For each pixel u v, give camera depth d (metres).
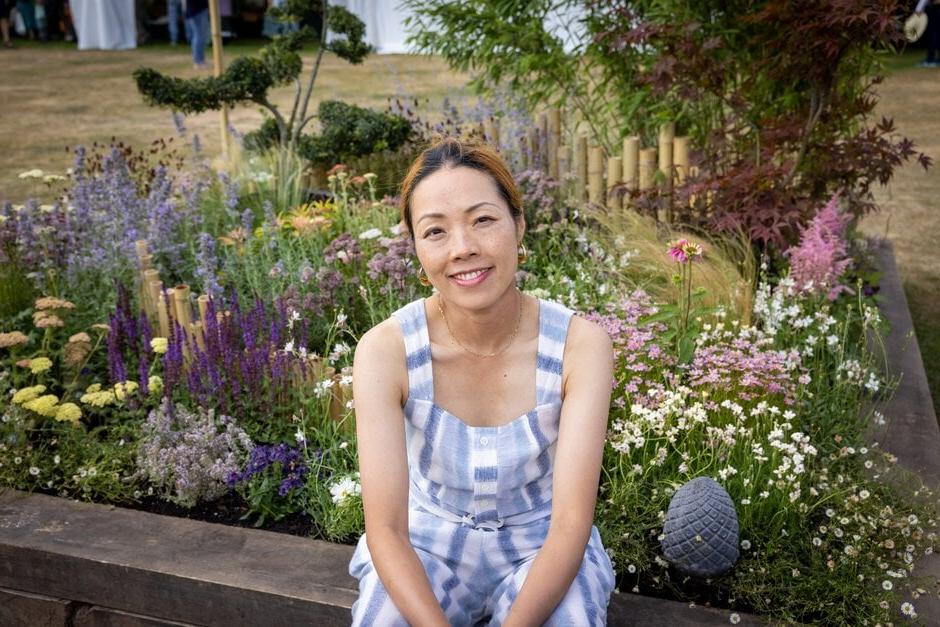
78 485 2.96
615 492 2.62
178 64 14.53
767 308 3.47
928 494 2.72
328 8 5.91
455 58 6.27
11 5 18.75
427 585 1.80
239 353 3.24
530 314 2.04
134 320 3.67
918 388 3.46
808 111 4.46
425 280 2.11
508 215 1.90
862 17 3.65
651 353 3.04
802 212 4.12
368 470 1.91
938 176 7.44
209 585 2.48
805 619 2.34
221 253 4.54
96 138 9.29
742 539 2.55
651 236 4.26
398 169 5.67
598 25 5.43
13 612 2.74
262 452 2.86
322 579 2.47
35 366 3.30
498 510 2.01
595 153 4.95
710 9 4.86
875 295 4.09
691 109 5.33
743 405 2.93
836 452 2.91
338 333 3.54
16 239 4.27
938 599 2.36
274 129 6.41
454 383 2.00
